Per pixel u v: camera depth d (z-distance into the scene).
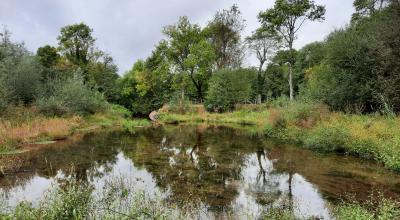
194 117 35.28
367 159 12.59
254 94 51.00
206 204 7.82
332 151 14.41
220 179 10.28
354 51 18.80
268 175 10.73
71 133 21.64
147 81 51.41
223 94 37.44
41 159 13.06
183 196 8.46
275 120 20.55
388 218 6.05
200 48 42.03
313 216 6.99
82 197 6.74
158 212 6.40
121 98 57.03
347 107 18.25
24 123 18.36
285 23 34.94
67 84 27.55
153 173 11.02
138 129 26.88
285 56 36.56
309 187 9.23
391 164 10.78
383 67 16.98
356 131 13.71
